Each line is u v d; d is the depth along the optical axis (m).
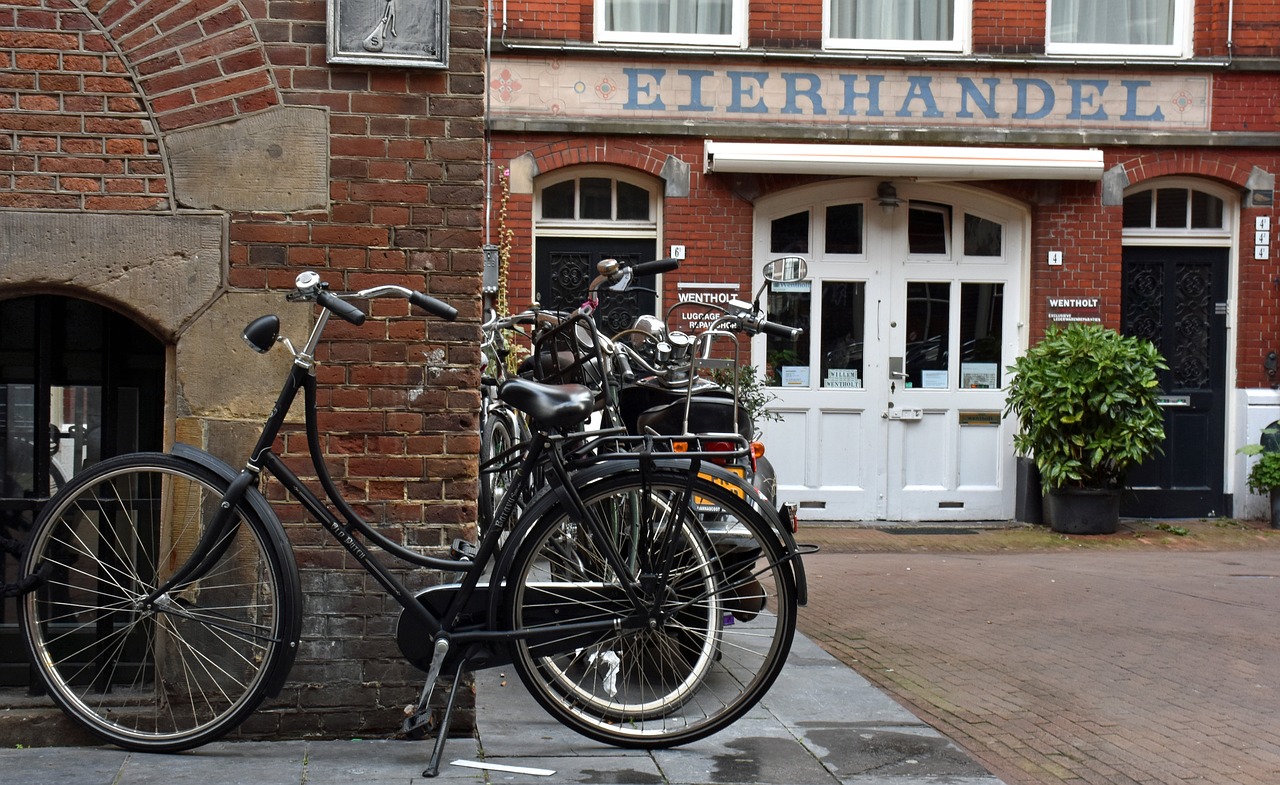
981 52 11.57
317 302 4.00
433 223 4.41
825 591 8.22
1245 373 11.90
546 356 5.52
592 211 11.52
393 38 4.35
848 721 4.86
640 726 4.31
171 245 4.31
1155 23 11.95
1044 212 11.63
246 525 4.32
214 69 4.33
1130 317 12.02
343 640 4.38
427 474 4.41
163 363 4.59
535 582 4.18
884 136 11.45
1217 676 5.94
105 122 4.29
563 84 11.22
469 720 4.47
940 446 11.83
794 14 11.42
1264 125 11.76
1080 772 4.48
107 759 4.09
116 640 4.50
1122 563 9.64
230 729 4.14
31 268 4.26
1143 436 10.88
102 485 4.50
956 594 8.13
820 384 11.70
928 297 11.80
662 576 4.18
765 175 11.33
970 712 5.25
